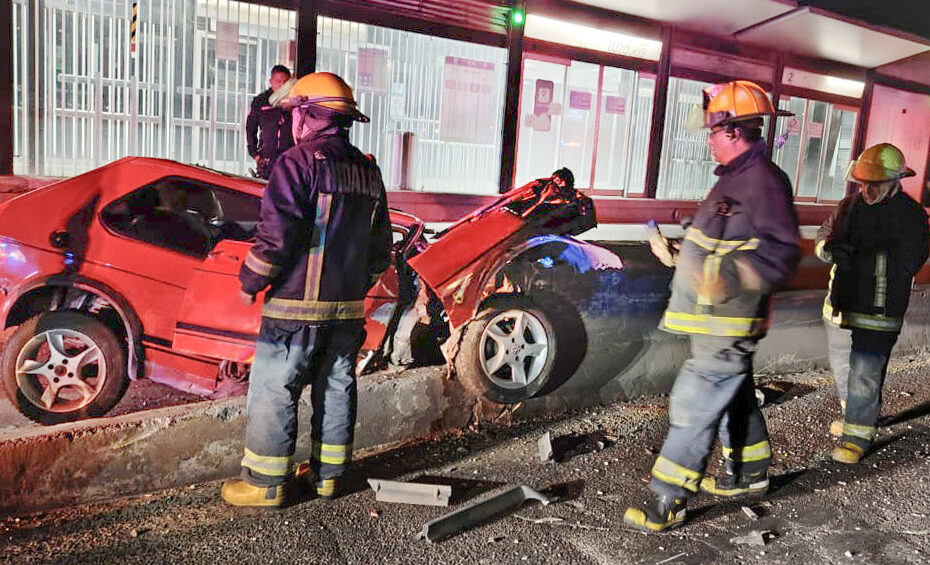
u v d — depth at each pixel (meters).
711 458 4.17
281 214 3.11
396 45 10.94
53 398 4.02
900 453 4.40
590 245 4.88
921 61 15.79
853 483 3.94
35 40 8.59
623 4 12.54
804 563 3.10
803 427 4.76
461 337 4.39
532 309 4.55
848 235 4.26
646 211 13.68
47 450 3.22
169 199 4.42
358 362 4.43
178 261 4.15
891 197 4.13
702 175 14.88
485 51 11.75
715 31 13.98
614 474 3.91
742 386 3.58
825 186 16.88
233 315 4.18
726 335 3.19
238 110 9.98
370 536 3.18
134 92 9.29
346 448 3.48
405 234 4.56
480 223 4.57
